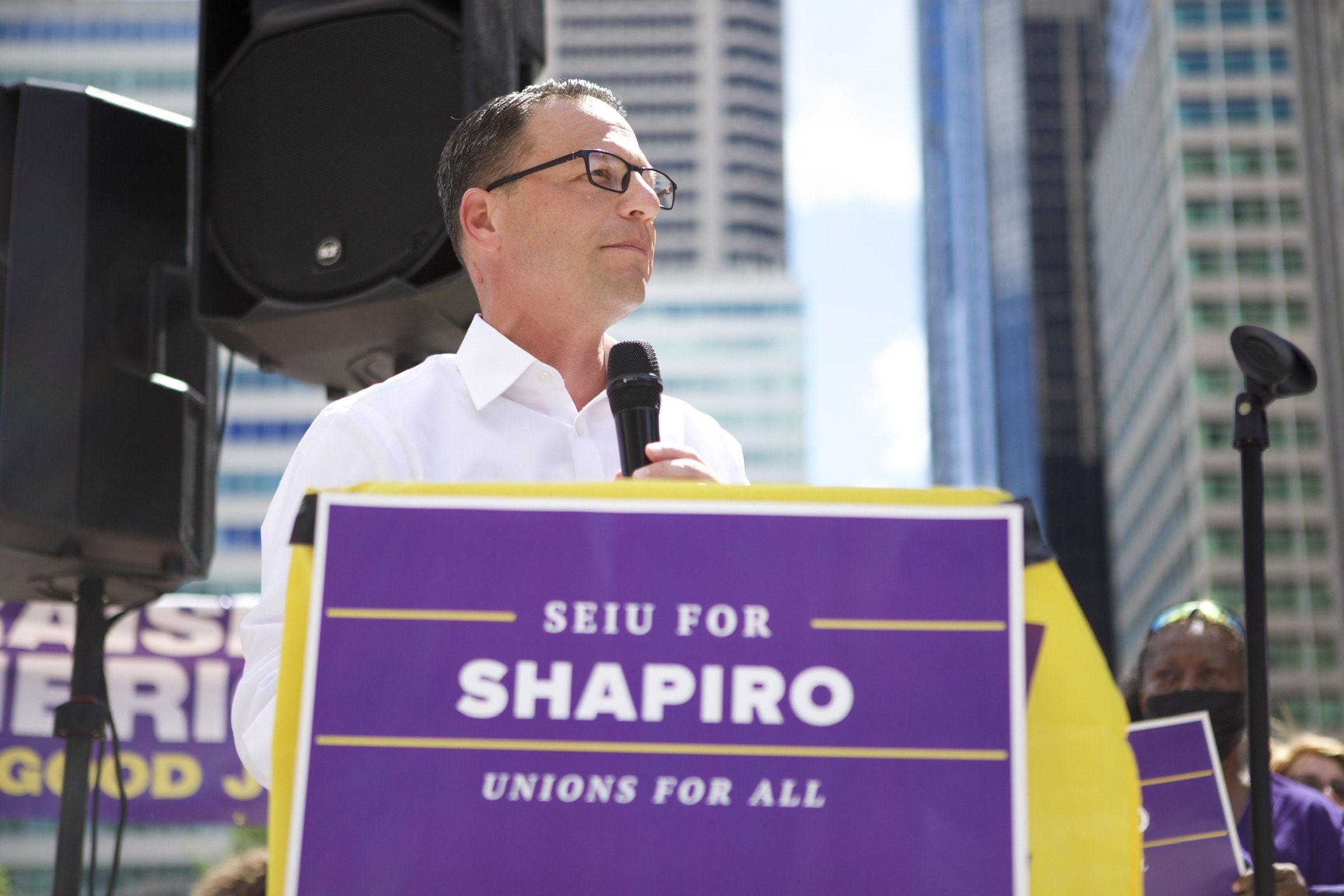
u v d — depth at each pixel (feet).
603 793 4.35
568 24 467.11
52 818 13.73
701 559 4.50
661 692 4.41
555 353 7.77
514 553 4.51
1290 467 238.89
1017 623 4.45
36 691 13.89
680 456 5.74
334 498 4.58
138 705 14.07
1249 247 251.80
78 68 311.27
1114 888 4.54
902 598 4.47
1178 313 253.85
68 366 10.27
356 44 10.28
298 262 10.17
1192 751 9.79
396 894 4.29
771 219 458.50
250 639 6.15
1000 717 4.40
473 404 7.23
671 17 468.34
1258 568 6.41
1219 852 9.59
